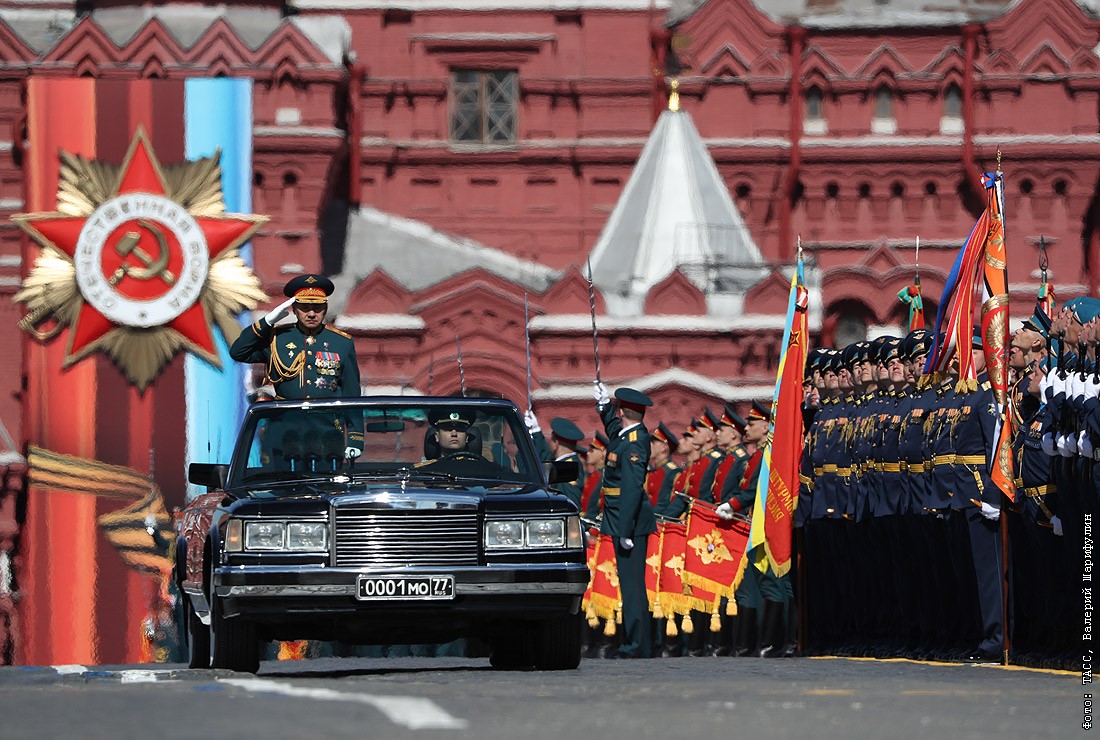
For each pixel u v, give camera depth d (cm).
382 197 16062
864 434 5184
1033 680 3716
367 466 4341
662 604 6444
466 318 14512
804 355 5619
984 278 4644
